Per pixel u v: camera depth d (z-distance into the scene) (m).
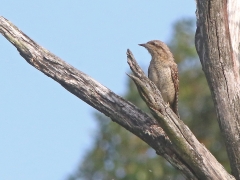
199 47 11.89
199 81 21.03
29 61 11.67
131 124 11.44
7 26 11.64
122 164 20.50
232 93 11.36
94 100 11.62
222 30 11.27
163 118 10.34
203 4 11.21
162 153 11.22
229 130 11.38
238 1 11.95
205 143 20.34
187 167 10.98
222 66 11.37
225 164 19.80
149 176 19.91
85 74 11.70
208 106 20.73
